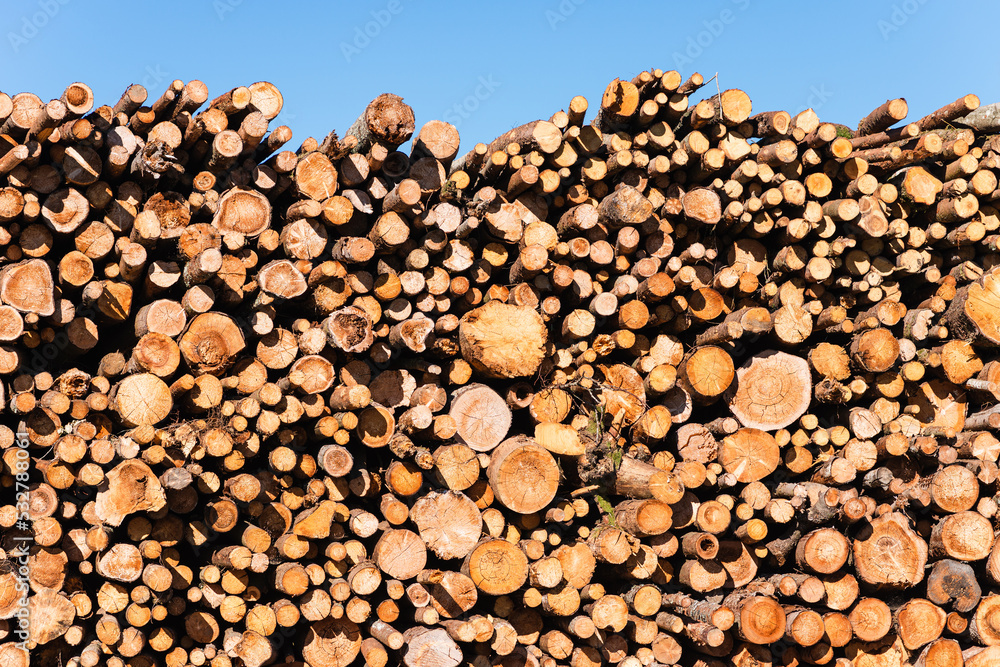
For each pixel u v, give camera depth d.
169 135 6.11
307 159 6.43
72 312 5.79
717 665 6.65
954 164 7.63
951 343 7.38
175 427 5.75
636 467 6.59
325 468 6.07
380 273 6.74
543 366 6.98
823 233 7.39
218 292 6.20
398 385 6.69
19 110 5.60
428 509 6.31
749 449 6.95
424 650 5.99
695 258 7.13
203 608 5.99
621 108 7.07
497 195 6.85
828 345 7.24
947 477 7.02
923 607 6.85
